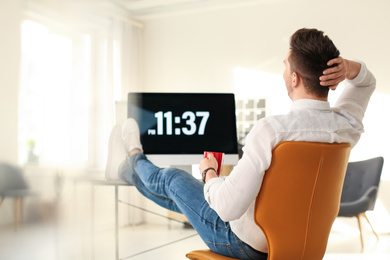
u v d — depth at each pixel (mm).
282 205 1144
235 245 1281
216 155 1369
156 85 5348
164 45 5324
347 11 4457
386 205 4293
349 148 1237
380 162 3758
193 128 2053
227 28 4996
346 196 3895
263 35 4812
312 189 1153
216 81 5039
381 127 4320
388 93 4293
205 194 1245
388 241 3914
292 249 1192
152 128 1986
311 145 1110
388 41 4293
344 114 1290
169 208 1437
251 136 1121
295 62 1194
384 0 4309
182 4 5098
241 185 1097
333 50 1186
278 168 1111
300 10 4645
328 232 1292
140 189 1214
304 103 1188
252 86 4855
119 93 4566
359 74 1346
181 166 2008
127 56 5004
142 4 5035
